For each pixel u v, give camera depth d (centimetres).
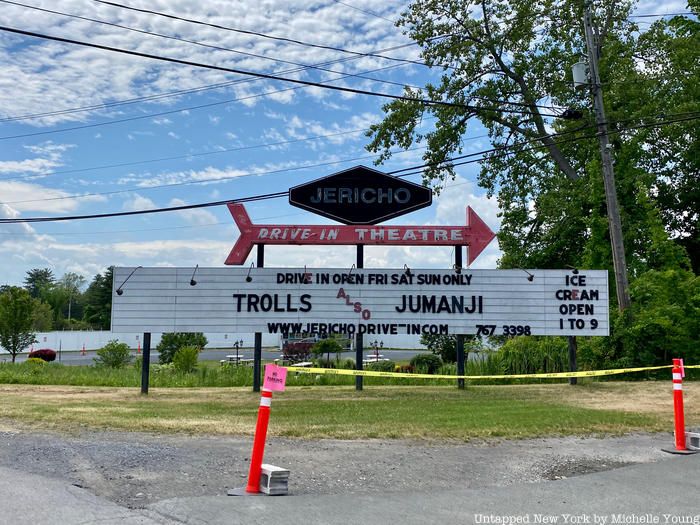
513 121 3197
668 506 654
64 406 1320
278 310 1738
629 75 2917
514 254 3406
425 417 1195
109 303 9694
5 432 1001
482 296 1762
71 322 9750
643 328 2100
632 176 2823
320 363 2980
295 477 744
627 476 774
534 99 3136
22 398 1498
